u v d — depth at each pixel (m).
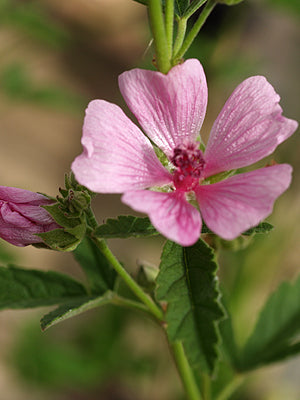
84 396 0.40
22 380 0.36
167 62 0.22
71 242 0.22
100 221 0.48
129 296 0.35
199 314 0.20
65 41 0.40
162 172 0.22
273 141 0.21
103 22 0.63
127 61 0.62
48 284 0.24
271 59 0.52
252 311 0.37
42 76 0.58
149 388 0.37
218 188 0.21
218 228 0.20
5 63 0.42
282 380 0.37
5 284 0.24
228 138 0.22
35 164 0.52
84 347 0.36
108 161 0.21
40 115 0.57
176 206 0.20
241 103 0.22
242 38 0.53
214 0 0.22
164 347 0.36
